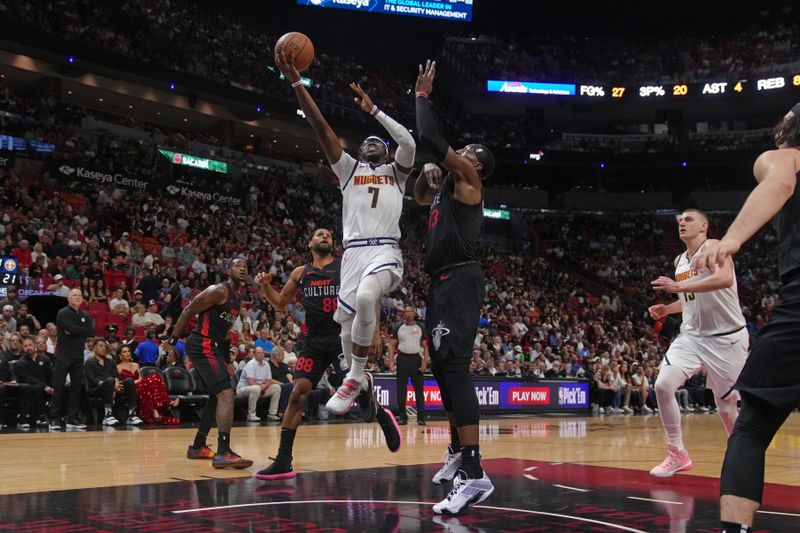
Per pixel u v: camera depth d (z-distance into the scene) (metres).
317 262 5.37
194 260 18.33
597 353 21.97
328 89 29.02
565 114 37.66
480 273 4.04
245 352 12.89
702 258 2.22
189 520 3.43
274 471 4.91
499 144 35.09
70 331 9.80
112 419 10.34
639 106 36.59
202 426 6.16
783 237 2.47
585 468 5.80
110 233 18.14
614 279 32.91
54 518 3.46
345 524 3.38
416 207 29.53
